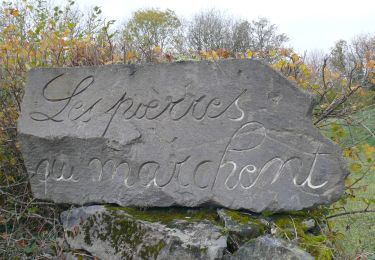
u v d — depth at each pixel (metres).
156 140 3.77
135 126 3.84
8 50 5.17
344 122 4.97
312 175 3.35
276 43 14.49
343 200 4.28
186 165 3.66
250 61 3.51
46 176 4.15
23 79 5.00
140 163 3.80
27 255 4.20
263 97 3.47
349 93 4.38
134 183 3.81
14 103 4.92
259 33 14.89
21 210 4.70
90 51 5.41
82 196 4.00
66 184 4.07
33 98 4.19
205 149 3.62
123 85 3.91
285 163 3.42
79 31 6.64
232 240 3.27
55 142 4.07
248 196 3.47
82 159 4.00
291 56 4.54
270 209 3.42
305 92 3.39
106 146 3.91
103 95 3.97
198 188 3.60
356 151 4.20
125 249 3.49
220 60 3.61
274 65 4.55
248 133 3.51
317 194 3.34
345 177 3.31
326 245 3.35
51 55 5.34
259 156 3.47
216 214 3.58
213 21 17.38
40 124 4.14
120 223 3.60
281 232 3.30
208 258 3.11
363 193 6.67
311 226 3.51
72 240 3.86
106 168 3.93
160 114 3.78
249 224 3.34
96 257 3.65
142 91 3.84
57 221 4.36
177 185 3.67
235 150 3.54
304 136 3.38
